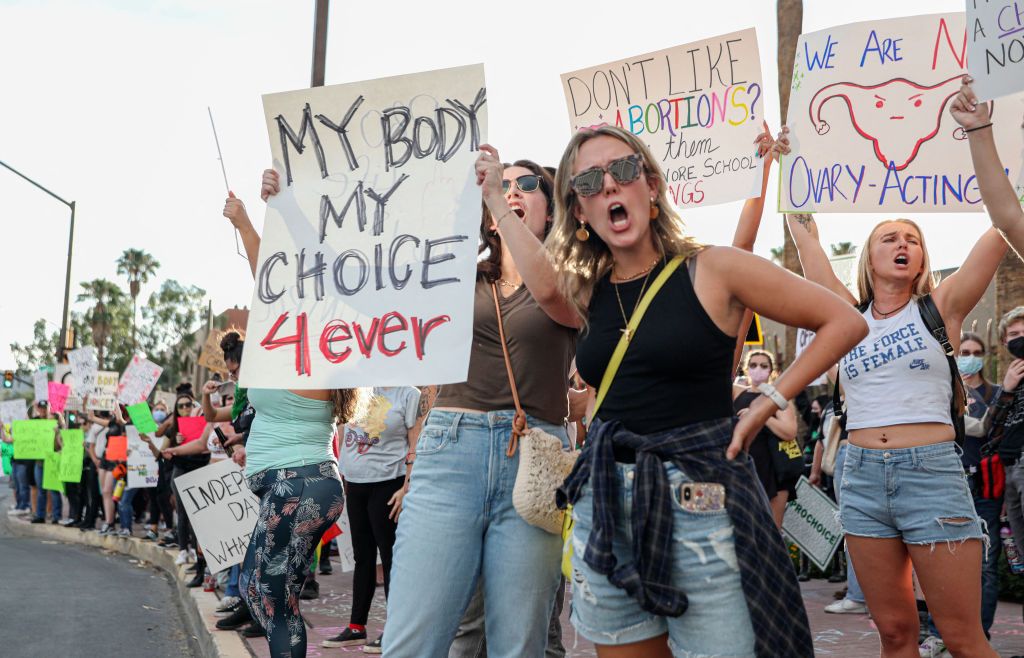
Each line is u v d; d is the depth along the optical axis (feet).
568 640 19.83
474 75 11.26
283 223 11.93
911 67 14.37
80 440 52.39
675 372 8.21
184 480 22.68
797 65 14.94
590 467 8.46
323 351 11.35
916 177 14.29
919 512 12.24
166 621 26.84
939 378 12.51
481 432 10.57
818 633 20.36
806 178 14.70
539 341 10.66
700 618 7.99
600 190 8.52
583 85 16.71
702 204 15.56
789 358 37.27
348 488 19.74
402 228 11.30
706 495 7.98
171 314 284.82
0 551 45.44
